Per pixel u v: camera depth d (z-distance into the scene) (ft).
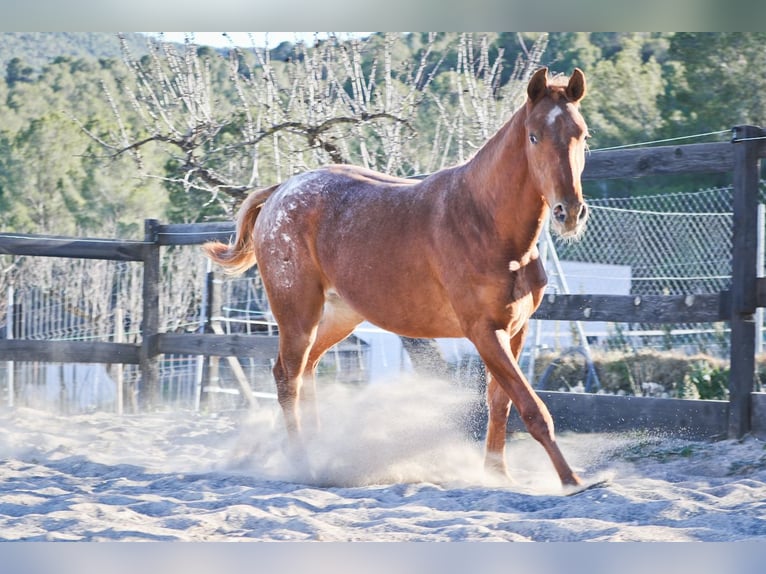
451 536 16.05
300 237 24.81
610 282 50.67
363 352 51.65
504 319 20.85
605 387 36.58
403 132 44.86
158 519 17.62
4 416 35.68
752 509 17.19
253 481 22.40
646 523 16.63
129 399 45.19
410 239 22.18
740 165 24.53
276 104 44.62
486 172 20.65
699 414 25.49
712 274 47.11
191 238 36.94
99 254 36.94
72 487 21.47
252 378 48.08
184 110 50.98
